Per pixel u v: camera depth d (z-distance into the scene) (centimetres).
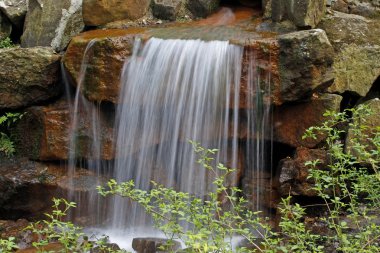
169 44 768
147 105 768
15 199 797
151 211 561
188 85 754
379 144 604
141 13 910
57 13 940
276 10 811
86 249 593
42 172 800
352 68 783
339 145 612
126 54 772
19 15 982
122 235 764
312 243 615
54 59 832
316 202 730
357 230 672
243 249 530
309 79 717
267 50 723
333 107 735
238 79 736
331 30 791
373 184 629
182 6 919
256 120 744
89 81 780
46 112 805
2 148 835
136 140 776
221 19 895
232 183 750
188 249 514
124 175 787
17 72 836
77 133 797
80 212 788
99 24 898
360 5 819
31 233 744
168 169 768
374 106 743
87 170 804
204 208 550
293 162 728
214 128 749
